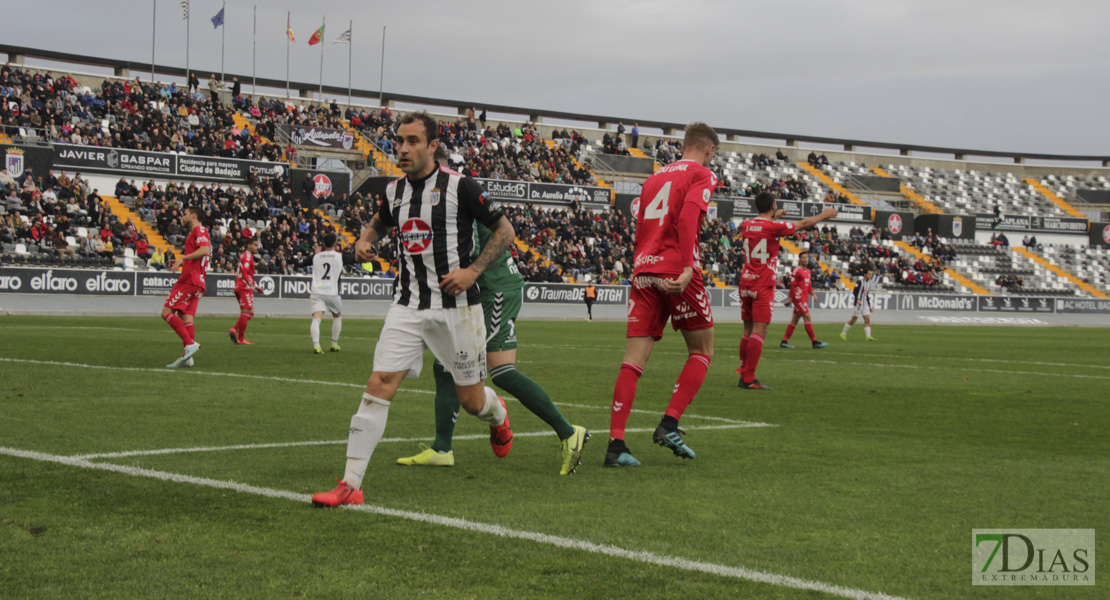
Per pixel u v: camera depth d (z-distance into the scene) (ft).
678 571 11.74
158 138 121.60
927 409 29.94
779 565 12.07
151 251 107.86
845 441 22.94
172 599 10.51
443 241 15.94
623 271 143.84
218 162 122.21
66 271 94.79
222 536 13.03
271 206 122.72
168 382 31.86
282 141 133.90
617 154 176.45
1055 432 25.17
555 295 126.82
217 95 135.95
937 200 200.64
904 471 18.92
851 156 205.57
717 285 146.20
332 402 27.76
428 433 22.79
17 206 102.27
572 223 146.41
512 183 146.20
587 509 15.03
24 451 18.80
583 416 26.71
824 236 169.07
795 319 63.21
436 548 12.61
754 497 16.17
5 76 116.78
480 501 15.52
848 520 14.58
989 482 17.88
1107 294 181.27
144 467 17.53
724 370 43.47
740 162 190.08
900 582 11.48
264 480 16.66
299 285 108.99
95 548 12.37
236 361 41.50
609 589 11.03
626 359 19.72
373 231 16.97
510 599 10.64
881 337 83.15
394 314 16.06
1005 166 219.20
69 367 35.81
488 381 35.73
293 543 12.75
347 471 15.19
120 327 66.08
